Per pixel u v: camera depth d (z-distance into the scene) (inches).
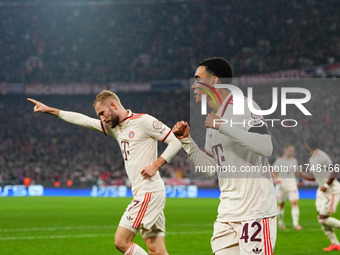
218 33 2190.0
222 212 187.3
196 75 194.1
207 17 2239.2
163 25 2294.5
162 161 264.5
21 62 2226.9
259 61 1978.3
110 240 498.3
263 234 180.7
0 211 886.4
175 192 1457.9
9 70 2199.8
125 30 2320.4
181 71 2150.6
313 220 722.8
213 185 1485.0
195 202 1147.9
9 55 2234.3
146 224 264.8
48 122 2081.7
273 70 1932.8
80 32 2327.8
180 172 1604.3
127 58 2255.2
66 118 285.4
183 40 2233.0
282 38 2026.3
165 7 2320.4
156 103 2180.1
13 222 691.4
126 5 2351.1
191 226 637.9
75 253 417.4
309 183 1354.6
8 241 492.4
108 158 1921.8
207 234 551.8
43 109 283.7
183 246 457.7
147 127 267.4
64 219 736.3
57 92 2127.2
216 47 2164.1
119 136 276.2
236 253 187.2
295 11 2052.2
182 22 2271.2
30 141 2021.4
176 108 2142.0
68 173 1854.1
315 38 1948.8
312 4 2031.3
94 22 2346.2
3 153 1973.4
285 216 792.9
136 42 2283.5
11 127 2074.3
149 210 265.9
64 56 2274.9
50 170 1883.6
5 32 2284.7
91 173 1795.0
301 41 1971.0
